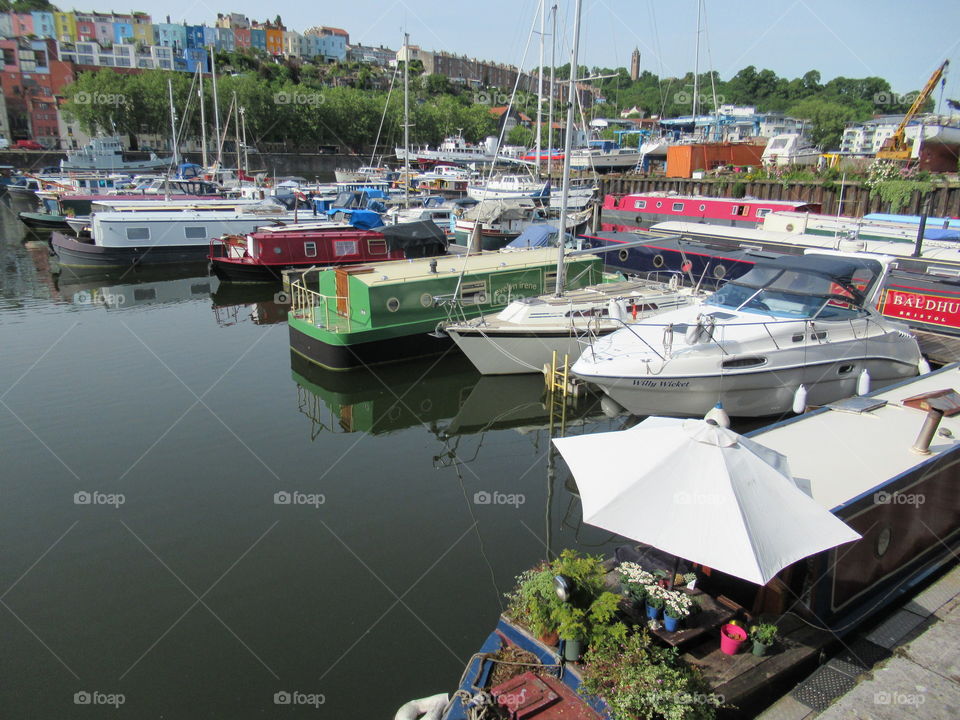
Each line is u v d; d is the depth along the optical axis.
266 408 14.33
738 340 11.97
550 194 37.09
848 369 12.70
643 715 4.77
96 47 93.94
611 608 5.12
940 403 8.27
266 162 81.50
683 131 53.84
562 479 11.34
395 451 12.45
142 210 30.88
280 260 25.62
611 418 13.88
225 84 76.38
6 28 104.12
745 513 4.90
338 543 9.23
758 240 20.28
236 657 7.01
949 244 18.56
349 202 37.97
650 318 13.53
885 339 12.95
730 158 42.69
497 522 9.84
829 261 12.66
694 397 12.13
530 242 24.50
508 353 15.07
